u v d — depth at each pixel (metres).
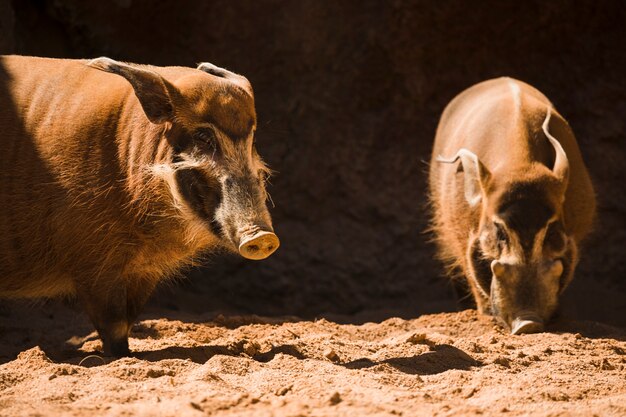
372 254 48.78
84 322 32.81
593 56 47.88
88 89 25.33
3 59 26.28
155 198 24.41
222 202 23.17
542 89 48.31
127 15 44.94
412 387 21.30
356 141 48.88
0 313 33.91
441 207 36.62
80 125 24.77
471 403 19.75
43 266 25.47
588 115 47.94
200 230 23.75
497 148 33.56
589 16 47.50
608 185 47.53
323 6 47.69
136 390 19.97
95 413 18.17
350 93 48.56
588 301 43.03
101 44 44.69
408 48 47.91
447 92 48.72
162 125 24.28
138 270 25.67
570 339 28.27
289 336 29.19
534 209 30.84
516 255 30.56
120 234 24.67
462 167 34.00
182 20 46.38
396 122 48.94
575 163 34.56
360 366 23.91
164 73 25.31
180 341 27.69
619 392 21.16
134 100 24.92
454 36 47.91
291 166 48.69
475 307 37.31
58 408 18.48
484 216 31.73
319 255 48.62
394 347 26.16
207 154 23.50
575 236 34.53
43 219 24.86
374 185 49.03
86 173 24.48
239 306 48.44
